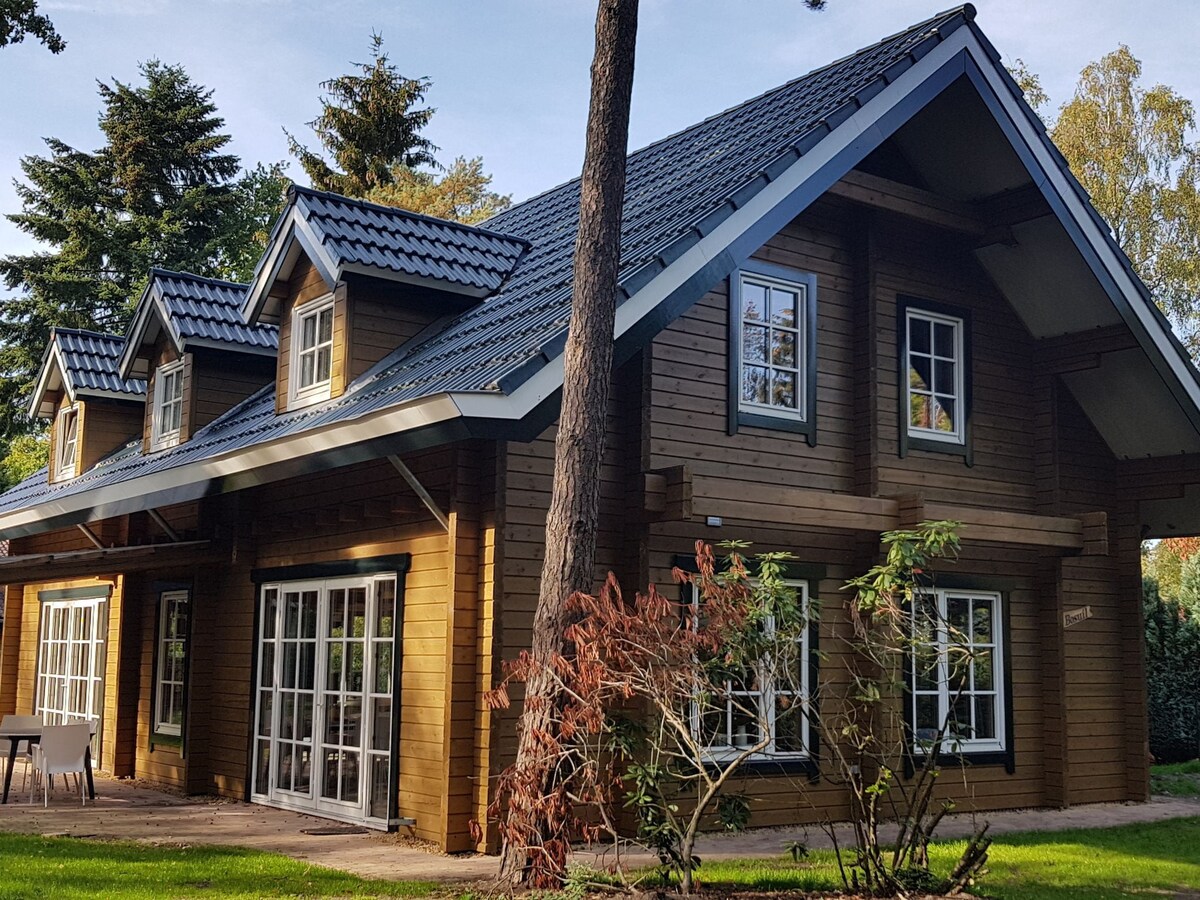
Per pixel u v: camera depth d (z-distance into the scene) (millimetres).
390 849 8836
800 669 10445
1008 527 11422
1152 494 13164
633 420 9914
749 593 7152
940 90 11062
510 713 8836
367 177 34125
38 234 32156
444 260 11500
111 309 32000
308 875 7645
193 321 13977
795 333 11273
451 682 8859
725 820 7047
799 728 10531
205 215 32844
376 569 10148
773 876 7547
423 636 9508
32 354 31375
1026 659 12430
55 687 16750
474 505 9125
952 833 10258
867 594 7195
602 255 7695
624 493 9867
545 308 9500
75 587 16328
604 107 7777
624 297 8758
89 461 16578
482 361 8773
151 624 14172
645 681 6895
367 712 10070
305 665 11102
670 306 9094
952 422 12375
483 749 8797
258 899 6863
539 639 7332
